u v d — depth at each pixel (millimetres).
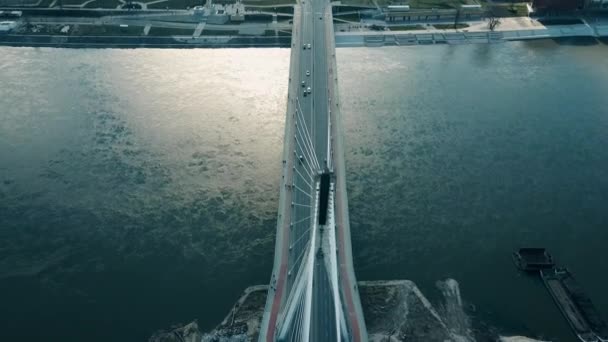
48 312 198625
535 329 197000
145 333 192375
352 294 188875
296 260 199125
